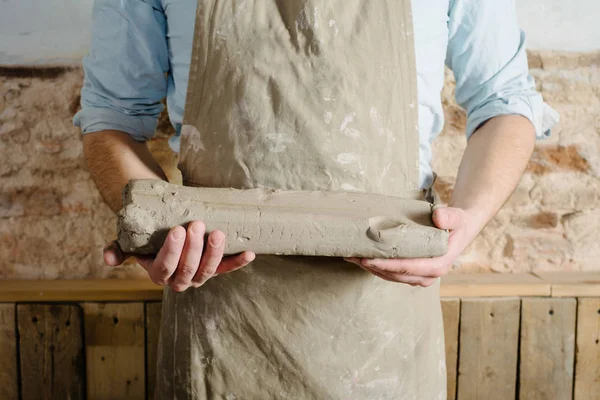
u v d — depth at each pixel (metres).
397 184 0.89
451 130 1.47
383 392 0.93
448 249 0.79
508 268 1.53
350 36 0.85
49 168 1.43
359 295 0.89
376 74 0.85
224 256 0.78
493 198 0.88
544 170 1.49
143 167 1.00
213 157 0.88
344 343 0.90
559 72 1.45
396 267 0.76
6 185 1.42
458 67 1.03
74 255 1.46
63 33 1.38
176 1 0.93
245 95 0.85
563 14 1.43
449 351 1.42
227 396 0.94
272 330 0.90
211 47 0.86
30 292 1.36
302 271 0.88
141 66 1.04
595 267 1.54
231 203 0.78
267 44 0.84
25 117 1.41
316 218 0.76
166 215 0.75
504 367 1.43
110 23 1.02
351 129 0.84
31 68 1.39
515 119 0.97
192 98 0.88
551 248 1.52
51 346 1.38
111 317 1.39
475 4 0.96
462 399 1.44
